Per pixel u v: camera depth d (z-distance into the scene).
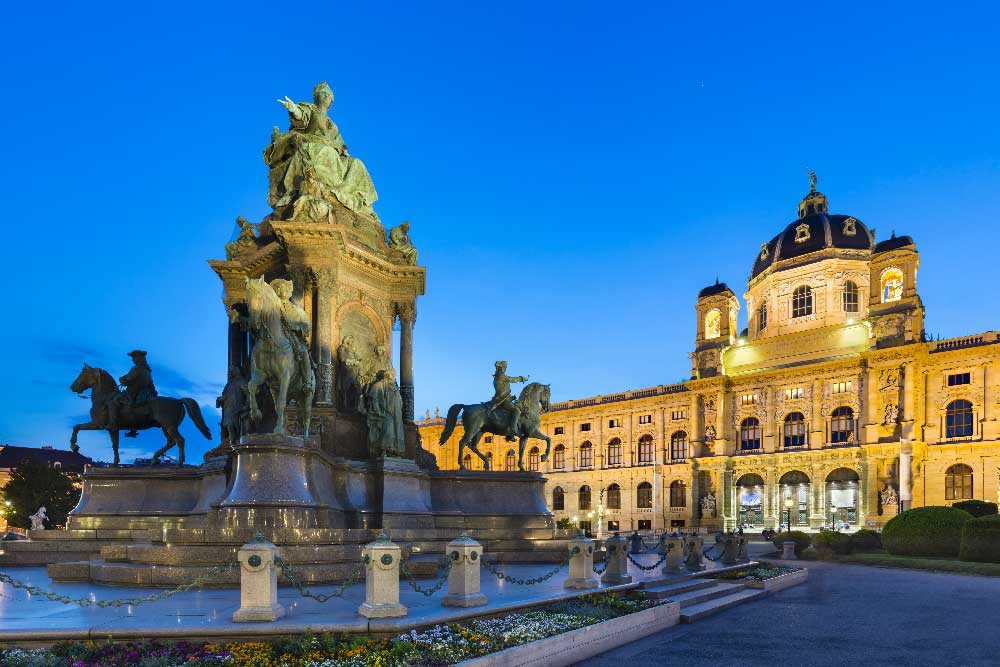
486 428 26.20
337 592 10.59
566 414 96.56
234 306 25.25
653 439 86.75
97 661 8.33
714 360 81.94
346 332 24.41
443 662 8.61
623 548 16.44
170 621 9.97
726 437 79.00
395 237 27.25
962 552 33.66
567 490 94.94
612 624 12.09
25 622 9.89
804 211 89.56
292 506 16.02
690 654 11.70
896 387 66.00
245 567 10.05
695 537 21.89
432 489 24.38
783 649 12.16
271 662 8.44
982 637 13.53
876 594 21.34
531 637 10.19
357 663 8.41
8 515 61.59
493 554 20.84
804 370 73.06
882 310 68.44
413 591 13.88
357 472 21.38
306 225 22.56
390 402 22.84
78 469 81.31
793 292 81.75
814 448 71.31
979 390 61.81
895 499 64.19
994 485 59.41
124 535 20.77
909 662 11.20
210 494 20.53
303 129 26.05
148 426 24.34
